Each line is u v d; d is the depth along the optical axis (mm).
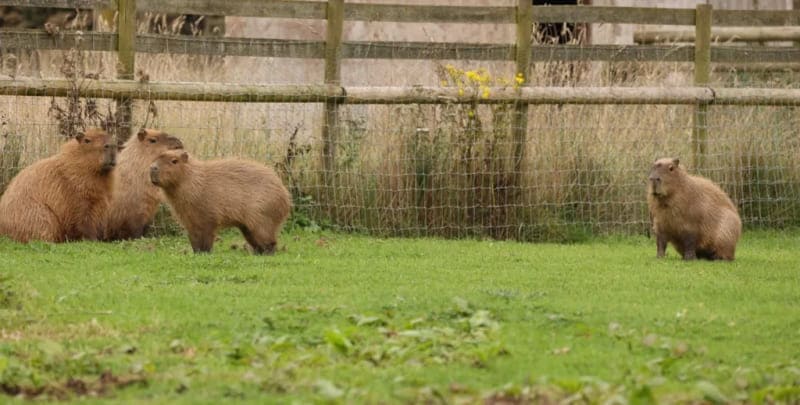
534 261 37562
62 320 26375
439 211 45250
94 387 20844
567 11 48188
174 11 45281
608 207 46531
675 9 49219
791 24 50969
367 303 28516
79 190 40469
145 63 48000
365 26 66750
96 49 44625
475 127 45406
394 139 45344
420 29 67625
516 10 47750
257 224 37500
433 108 45625
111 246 39062
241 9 45906
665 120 47781
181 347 23797
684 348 23562
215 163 37625
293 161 45250
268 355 22859
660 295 30781
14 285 29953
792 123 49000
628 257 39156
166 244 40188
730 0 71812
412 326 25438
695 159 47781
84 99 43688
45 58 54594
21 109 44062
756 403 20094
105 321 26312
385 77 54438
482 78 45156
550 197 46062
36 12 82812
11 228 39812
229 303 28453
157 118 45031
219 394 20328
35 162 42375
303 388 20719
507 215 45562
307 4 46312
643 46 49188
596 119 46969
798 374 21766
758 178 48375
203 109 45438
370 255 38344
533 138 46031
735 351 24328
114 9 44844
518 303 28844
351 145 45312
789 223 48500
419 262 36750
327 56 46406
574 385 20438
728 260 38594
